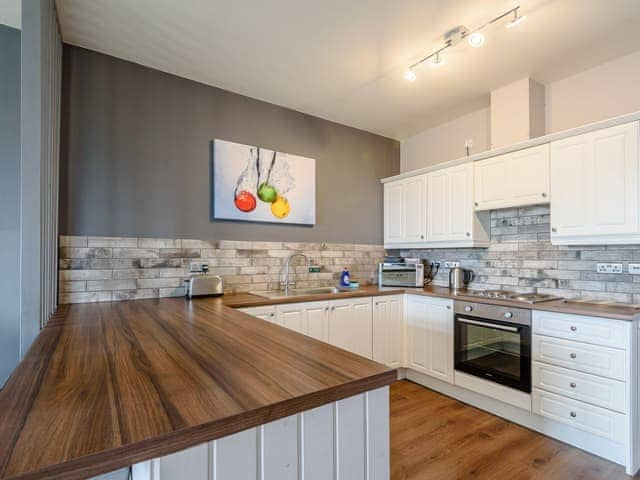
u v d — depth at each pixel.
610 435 1.93
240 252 2.97
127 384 0.85
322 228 3.52
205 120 2.83
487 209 2.98
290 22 2.10
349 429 0.88
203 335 1.37
